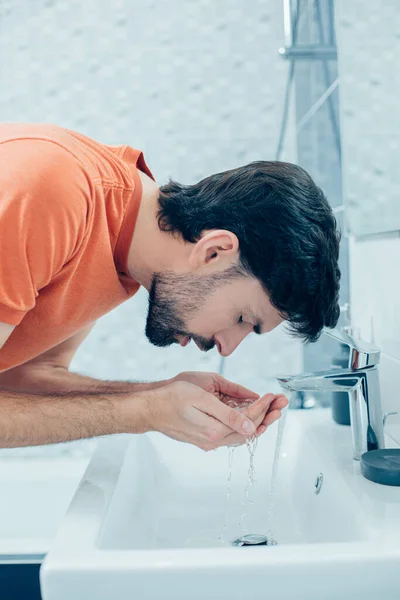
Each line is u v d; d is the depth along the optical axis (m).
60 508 1.97
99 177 0.87
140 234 0.93
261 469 1.12
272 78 2.26
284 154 2.26
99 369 2.34
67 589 0.58
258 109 2.27
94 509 0.75
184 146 2.30
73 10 2.28
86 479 0.87
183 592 0.58
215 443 0.86
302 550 0.60
